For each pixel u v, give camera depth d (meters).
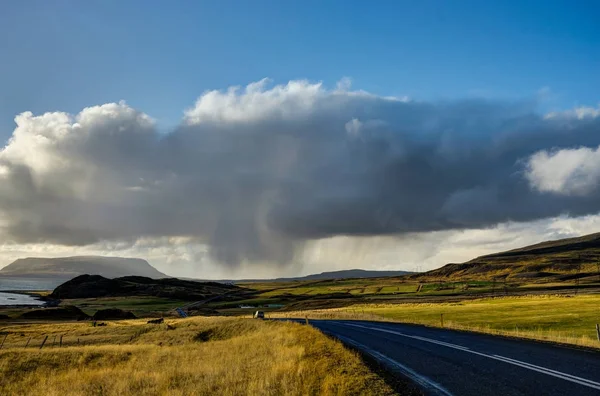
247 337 36.56
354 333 31.52
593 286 191.88
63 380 25.17
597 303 67.31
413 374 14.60
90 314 134.12
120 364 30.66
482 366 15.50
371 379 13.23
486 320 49.41
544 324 43.41
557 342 22.11
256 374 17.00
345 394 11.91
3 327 75.31
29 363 31.53
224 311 153.25
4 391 24.86
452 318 53.75
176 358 29.62
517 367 14.88
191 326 56.00
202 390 16.28
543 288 195.50
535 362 15.73
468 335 27.31
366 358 18.09
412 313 65.81
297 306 166.88
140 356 32.97
